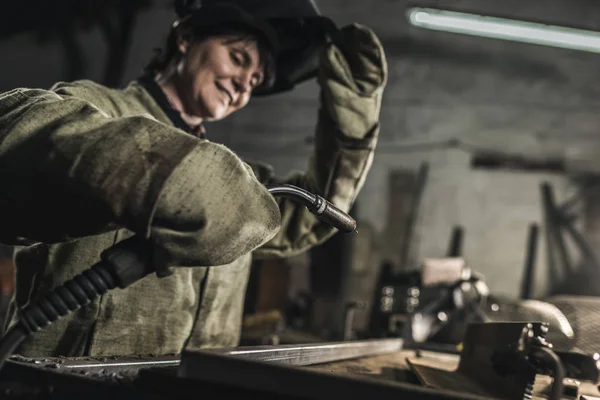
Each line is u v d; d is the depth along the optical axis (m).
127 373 0.58
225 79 1.09
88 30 5.49
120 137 0.50
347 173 1.16
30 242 0.63
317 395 0.44
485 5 5.80
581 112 5.85
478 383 0.69
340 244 5.32
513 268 5.61
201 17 1.07
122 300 0.90
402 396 0.42
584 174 5.71
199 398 0.47
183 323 0.98
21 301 0.91
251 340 2.32
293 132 5.86
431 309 1.80
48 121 0.53
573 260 5.56
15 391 0.53
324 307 3.09
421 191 5.73
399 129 5.90
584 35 4.45
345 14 5.95
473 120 5.89
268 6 1.12
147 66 1.15
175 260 0.50
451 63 5.96
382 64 1.12
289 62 1.28
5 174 0.52
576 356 0.88
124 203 0.48
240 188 0.51
